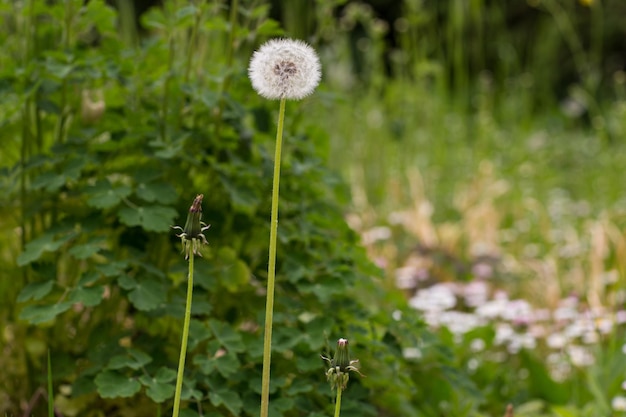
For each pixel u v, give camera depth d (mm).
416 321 1204
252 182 1228
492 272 1909
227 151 1198
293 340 1094
